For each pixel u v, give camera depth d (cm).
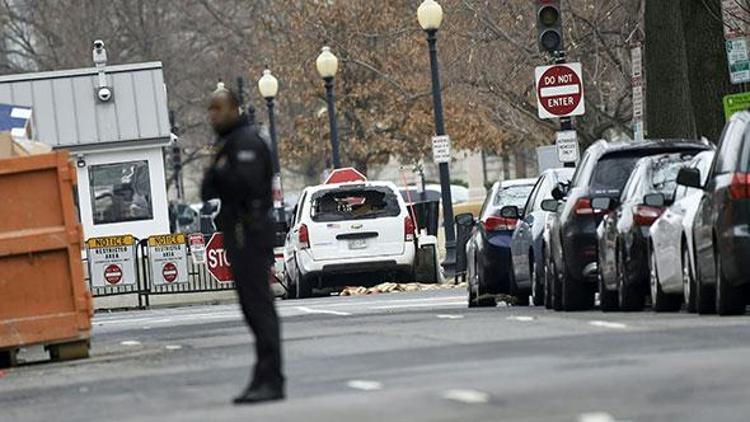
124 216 9744
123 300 8800
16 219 4312
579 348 3528
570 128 6975
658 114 6862
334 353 3888
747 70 5844
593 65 9844
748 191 4312
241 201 2988
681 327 3956
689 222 4641
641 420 2412
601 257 5288
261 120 17025
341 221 8094
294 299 8181
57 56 17988
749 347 3334
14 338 4319
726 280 4391
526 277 6106
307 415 2697
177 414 2894
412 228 8138
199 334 5288
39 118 9856
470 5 9850
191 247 8812
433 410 2644
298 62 14700
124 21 18438
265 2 17288
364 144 14812
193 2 18862
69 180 4325
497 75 9994
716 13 6212
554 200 5659
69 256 4334
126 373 3894
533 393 2767
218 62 18662
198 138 18988
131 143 9769
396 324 4853
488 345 3756
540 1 6856
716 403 2548
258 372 2969
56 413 3147
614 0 9200
